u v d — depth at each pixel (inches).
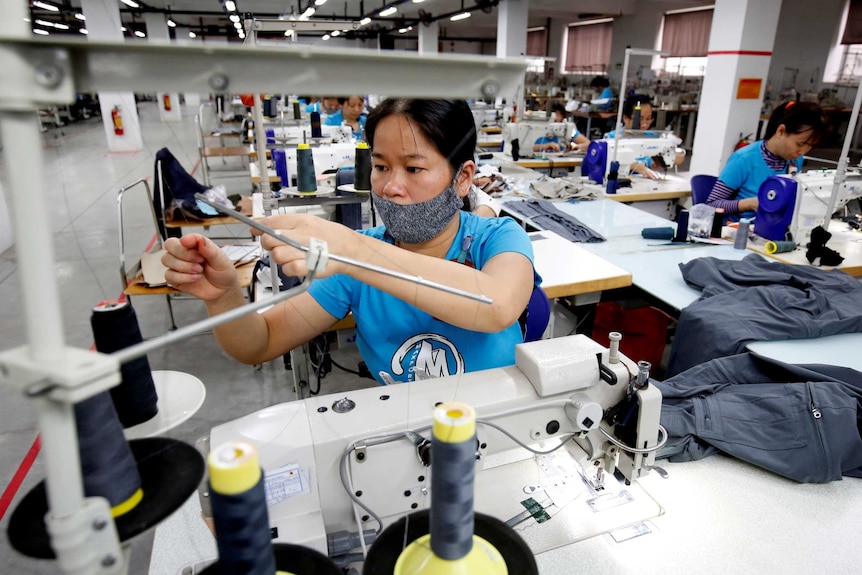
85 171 215.9
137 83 13.5
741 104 243.3
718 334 70.1
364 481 29.4
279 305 43.3
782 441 43.8
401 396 31.7
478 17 671.1
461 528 17.1
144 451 18.3
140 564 34.4
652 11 541.0
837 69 396.5
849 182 101.2
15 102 11.6
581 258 91.0
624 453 35.8
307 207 113.2
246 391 101.1
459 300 30.1
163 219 116.3
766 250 100.3
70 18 241.1
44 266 12.5
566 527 36.0
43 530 14.9
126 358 13.9
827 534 37.0
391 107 35.1
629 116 220.1
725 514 38.4
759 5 229.0
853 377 57.2
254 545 14.8
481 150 217.9
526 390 32.5
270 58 14.5
